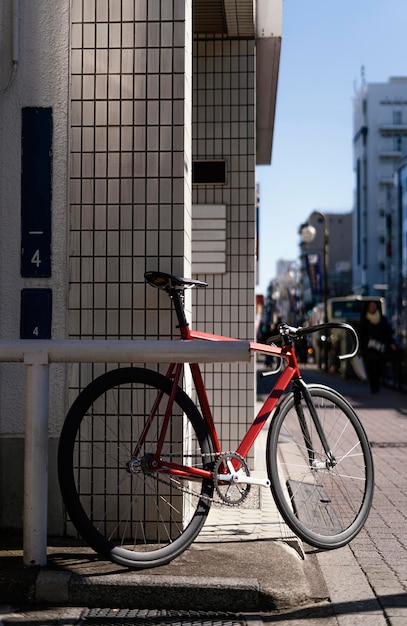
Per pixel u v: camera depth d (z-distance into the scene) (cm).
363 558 422
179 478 399
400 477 686
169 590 344
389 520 517
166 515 407
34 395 360
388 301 7731
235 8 598
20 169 418
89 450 406
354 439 444
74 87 418
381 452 841
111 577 349
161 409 396
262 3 718
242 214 672
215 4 589
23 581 346
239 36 671
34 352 361
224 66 672
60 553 385
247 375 650
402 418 1212
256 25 711
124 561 363
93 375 414
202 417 398
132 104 416
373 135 10156
